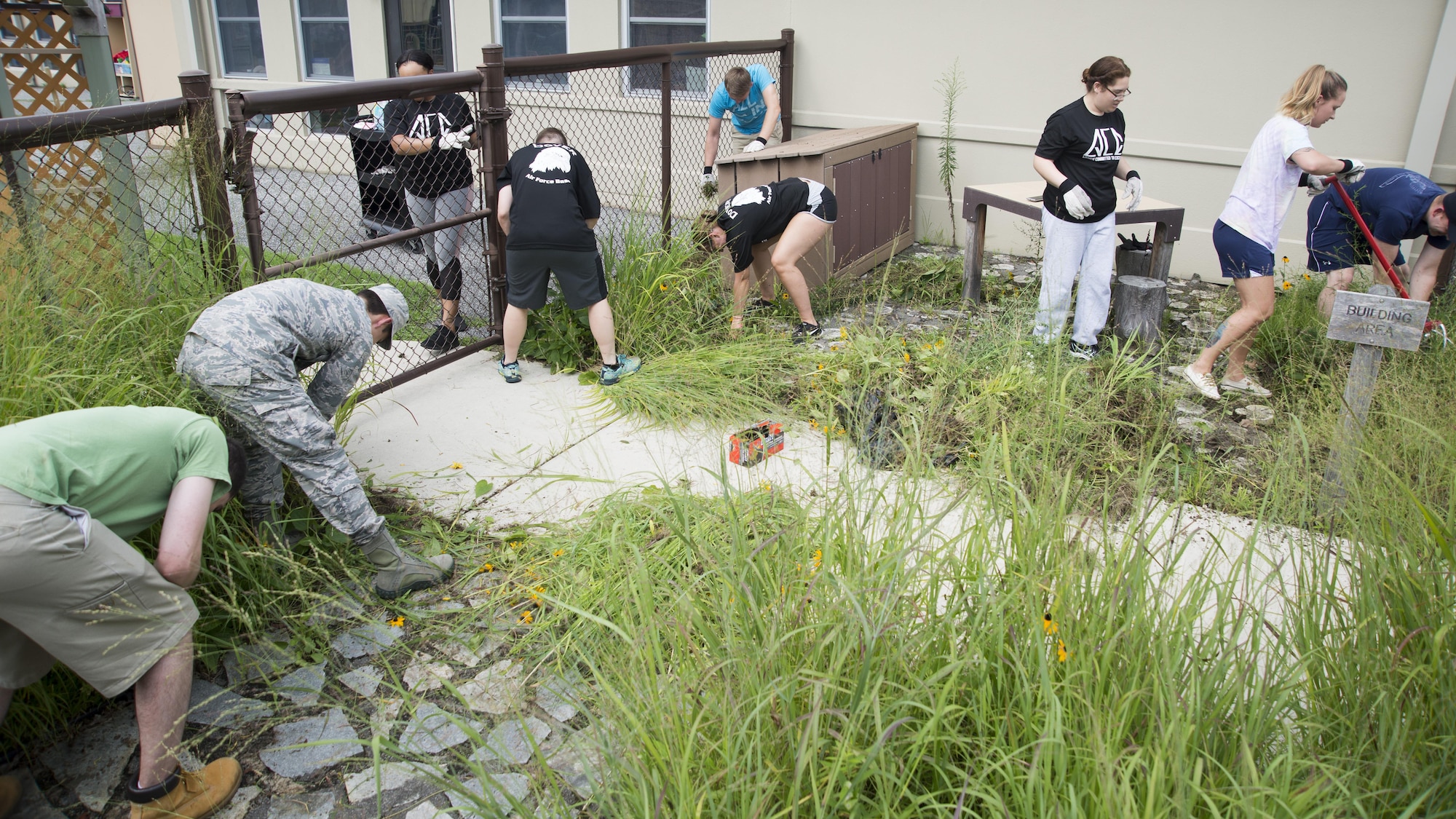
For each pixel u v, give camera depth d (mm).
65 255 3236
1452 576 2285
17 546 2027
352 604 3141
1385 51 5895
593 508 3658
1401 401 3309
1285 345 5125
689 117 8312
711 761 2047
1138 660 2080
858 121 7766
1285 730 2068
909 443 3711
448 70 9570
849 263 6559
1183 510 3652
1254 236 4406
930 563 2461
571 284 4648
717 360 4828
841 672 2156
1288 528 3074
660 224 5547
